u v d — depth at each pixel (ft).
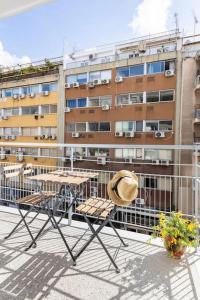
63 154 52.24
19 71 67.15
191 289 6.81
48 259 8.27
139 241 9.96
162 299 6.37
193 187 11.37
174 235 8.43
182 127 45.06
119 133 50.96
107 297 6.38
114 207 8.34
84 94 55.47
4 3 11.33
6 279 7.06
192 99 44.34
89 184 12.20
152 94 48.26
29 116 64.39
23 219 9.75
